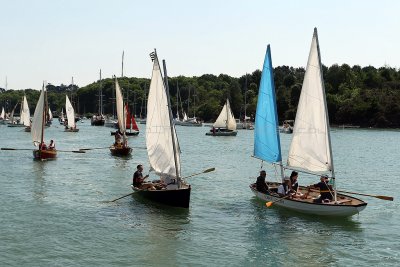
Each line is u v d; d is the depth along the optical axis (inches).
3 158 2352.4
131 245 940.0
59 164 2149.4
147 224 1086.4
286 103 6939.0
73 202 1310.3
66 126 5167.3
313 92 1168.2
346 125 6604.3
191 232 1028.5
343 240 983.6
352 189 1608.0
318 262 862.5
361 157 2684.5
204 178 1797.5
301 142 1208.8
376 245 957.2
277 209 1232.2
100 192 1466.5
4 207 1238.3
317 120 1165.7
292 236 1005.8
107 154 2620.6
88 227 1056.8
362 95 6771.7
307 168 1202.6
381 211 1242.0
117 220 1117.7
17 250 900.0
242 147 3309.5
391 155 2812.5
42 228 1045.2
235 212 1206.3
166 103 1257.4
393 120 6378.0
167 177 1302.9
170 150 1268.5
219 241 970.1
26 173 1851.6
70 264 834.2
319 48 1148.5
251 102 7322.8
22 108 5684.1
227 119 4680.1
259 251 912.9
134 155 2588.6
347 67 7760.8
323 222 1113.4
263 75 1315.2
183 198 1206.9
